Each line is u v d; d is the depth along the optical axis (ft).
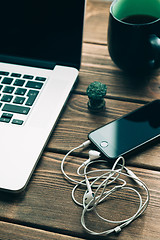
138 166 1.99
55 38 2.36
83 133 2.18
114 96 2.41
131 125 2.13
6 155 1.93
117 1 2.42
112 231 1.70
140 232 1.71
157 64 2.36
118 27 2.25
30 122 2.10
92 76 2.56
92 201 1.76
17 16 2.36
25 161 1.91
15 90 2.27
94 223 1.75
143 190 1.88
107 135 2.08
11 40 2.46
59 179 1.94
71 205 1.83
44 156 2.06
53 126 2.10
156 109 2.22
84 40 2.87
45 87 2.29
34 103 2.20
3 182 1.82
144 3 2.45
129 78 2.52
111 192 1.84
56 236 1.72
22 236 1.72
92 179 1.96
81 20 2.25
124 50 2.31
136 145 2.01
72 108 2.34
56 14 2.28
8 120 2.11
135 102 2.37
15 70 2.41
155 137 2.05
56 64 2.45
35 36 2.39
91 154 1.97
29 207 1.82
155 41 2.23
